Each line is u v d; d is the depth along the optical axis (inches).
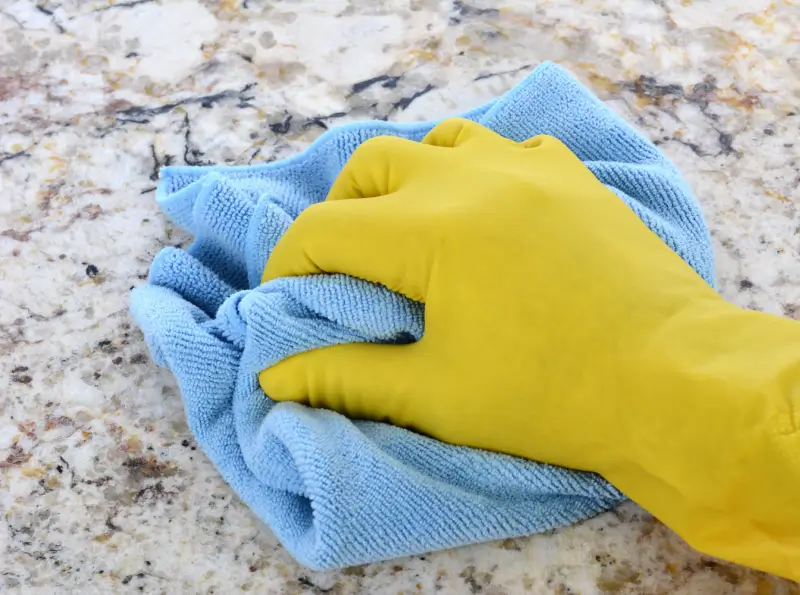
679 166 29.7
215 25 34.1
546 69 28.3
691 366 16.5
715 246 27.4
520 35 34.0
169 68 32.8
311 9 34.6
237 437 22.9
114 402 24.5
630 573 20.6
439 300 19.4
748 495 15.5
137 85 32.3
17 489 22.8
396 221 20.0
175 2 34.6
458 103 32.2
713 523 16.9
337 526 19.6
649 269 18.7
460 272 19.1
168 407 24.5
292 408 21.9
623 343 17.6
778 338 16.5
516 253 18.8
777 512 15.2
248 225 25.9
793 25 34.0
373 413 22.3
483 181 20.5
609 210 20.4
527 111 28.0
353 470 20.2
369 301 21.1
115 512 22.4
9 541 21.9
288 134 31.4
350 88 32.5
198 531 22.0
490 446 20.8
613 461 18.8
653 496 18.4
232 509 22.4
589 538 21.2
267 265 23.4
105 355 25.4
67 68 32.7
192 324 23.5
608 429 18.0
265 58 33.2
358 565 21.0
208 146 30.9
